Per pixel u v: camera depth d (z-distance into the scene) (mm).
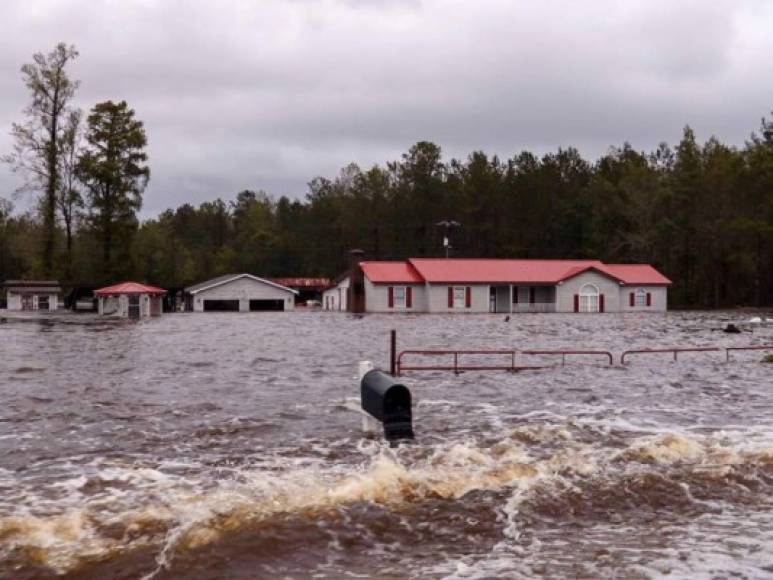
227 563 7789
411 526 8883
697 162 91562
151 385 19578
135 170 77812
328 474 10766
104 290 59125
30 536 8273
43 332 39531
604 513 9492
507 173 110688
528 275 69312
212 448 12555
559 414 15883
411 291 68062
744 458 11719
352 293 68625
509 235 103062
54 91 74562
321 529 8688
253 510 9141
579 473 10922
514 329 42375
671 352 28891
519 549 8242
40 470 11055
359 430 14086
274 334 38156
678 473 10977
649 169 99750
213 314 65125
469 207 105688
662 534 8742
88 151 76875
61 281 76688
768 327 43969
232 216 160250
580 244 99625
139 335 37344
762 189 79500
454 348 30297
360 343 32656
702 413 16078
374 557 8016
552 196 103312
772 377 21922
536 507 9547
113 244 77688
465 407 16734
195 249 139625
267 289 77750
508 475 10727
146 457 11898
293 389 19062
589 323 48812
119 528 8555
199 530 8500
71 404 16625
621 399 17938
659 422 14984
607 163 112438
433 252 106438
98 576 7398
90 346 30766
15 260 107500
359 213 115812
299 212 139625
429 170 111188
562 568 7668
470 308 67875
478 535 8664
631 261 91625
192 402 16984
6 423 14516
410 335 37531
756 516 9406
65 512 9047
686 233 86438
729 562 7828
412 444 12742
